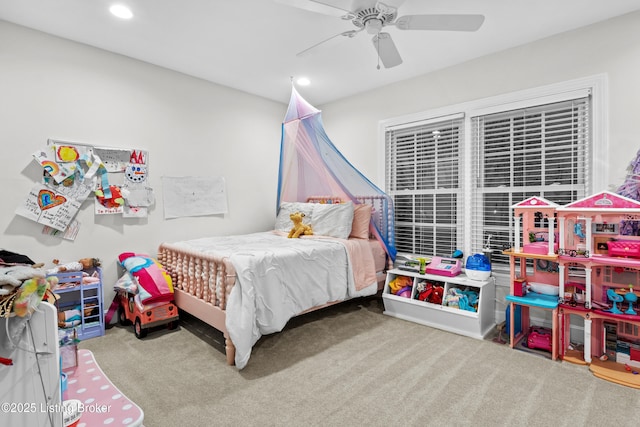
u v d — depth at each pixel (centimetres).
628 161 241
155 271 281
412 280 330
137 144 318
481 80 310
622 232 230
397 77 359
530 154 290
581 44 258
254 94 419
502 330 284
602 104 250
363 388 197
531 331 272
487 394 191
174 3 225
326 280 289
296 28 258
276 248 277
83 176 283
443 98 336
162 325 302
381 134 388
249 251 258
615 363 223
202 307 253
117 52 302
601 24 250
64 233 277
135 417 120
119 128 306
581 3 227
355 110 415
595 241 239
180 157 350
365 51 297
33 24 253
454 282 291
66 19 246
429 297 304
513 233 300
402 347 255
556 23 253
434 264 315
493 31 264
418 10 234
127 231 313
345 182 377
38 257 265
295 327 297
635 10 236
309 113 344
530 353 244
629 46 239
